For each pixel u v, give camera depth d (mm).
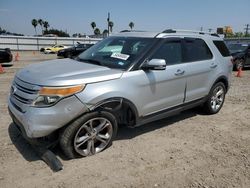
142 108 4438
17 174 3576
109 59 4574
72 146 3842
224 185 3486
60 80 3635
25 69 4324
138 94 4305
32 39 49875
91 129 3957
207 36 5902
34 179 3479
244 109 6734
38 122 3564
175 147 4484
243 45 15586
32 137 3633
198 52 5504
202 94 5625
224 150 4449
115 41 5047
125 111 4398
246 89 9266
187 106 5355
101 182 3457
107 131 4191
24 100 3740
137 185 3422
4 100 6969
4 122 5320
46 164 3820
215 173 3754
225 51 6309
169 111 4973
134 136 4844
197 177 3641
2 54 16141
